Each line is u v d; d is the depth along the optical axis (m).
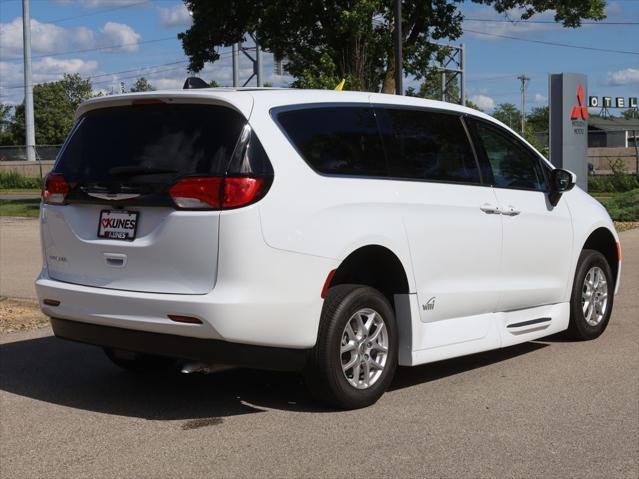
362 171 5.35
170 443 4.64
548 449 4.52
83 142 5.38
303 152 5.03
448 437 4.72
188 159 4.84
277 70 31.78
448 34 28.19
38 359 6.77
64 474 4.18
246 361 4.76
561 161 20.39
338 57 26.28
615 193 32.88
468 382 5.99
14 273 11.92
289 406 5.36
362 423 4.98
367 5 24.02
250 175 4.72
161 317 4.77
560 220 6.93
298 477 4.11
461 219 5.90
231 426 4.94
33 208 28.94
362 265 5.54
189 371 4.86
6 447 4.61
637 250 14.11
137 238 4.95
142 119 5.16
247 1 27.72
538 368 6.39
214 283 4.69
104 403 5.47
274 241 4.74
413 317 5.55
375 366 5.36
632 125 87.38
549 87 20.42
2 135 94.50
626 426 4.93
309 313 4.90
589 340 7.41
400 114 5.78
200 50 28.81
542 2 26.44
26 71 53.22
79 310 5.14
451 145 6.09
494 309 6.28
